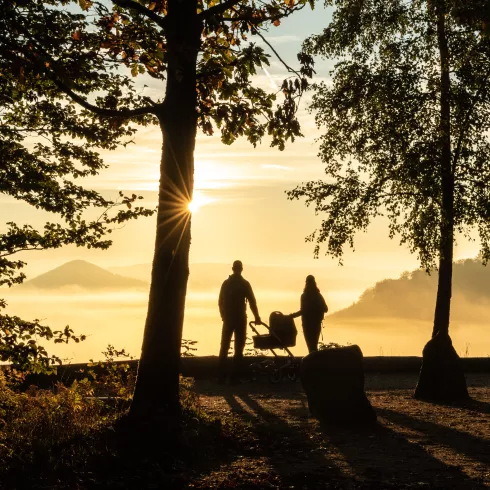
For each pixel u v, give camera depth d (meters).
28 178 10.19
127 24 10.15
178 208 8.71
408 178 13.04
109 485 6.60
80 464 7.21
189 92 8.80
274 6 9.36
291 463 7.79
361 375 10.23
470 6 8.95
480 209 12.81
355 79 13.61
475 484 6.80
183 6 8.73
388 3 13.77
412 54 13.46
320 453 8.30
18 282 10.00
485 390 14.16
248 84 9.36
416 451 8.39
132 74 10.44
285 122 8.92
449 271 13.33
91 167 11.05
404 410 11.64
